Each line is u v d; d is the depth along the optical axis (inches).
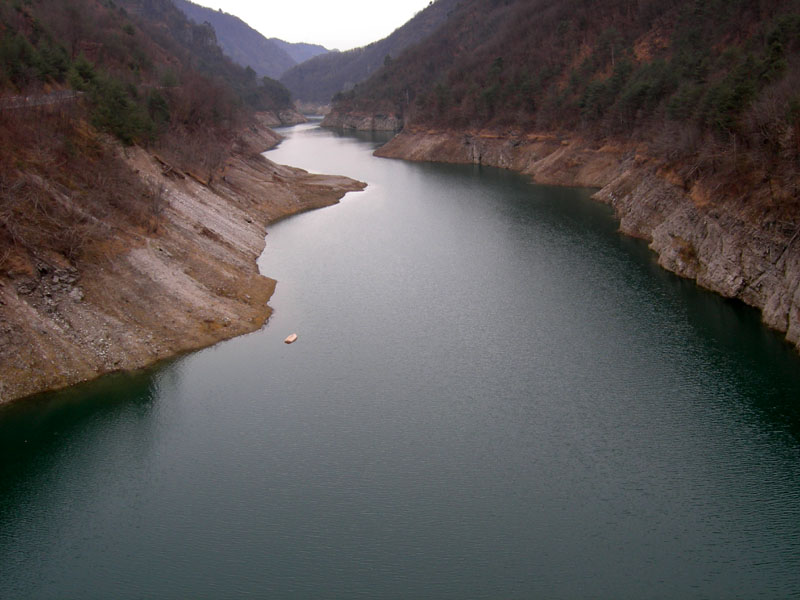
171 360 1855.3
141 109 3403.1
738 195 2279.8
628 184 3671.3
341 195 4347.9
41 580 1110.4
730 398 1589.6
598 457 1392.7
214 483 1350.9
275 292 2429.9
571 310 2174.0
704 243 2396.7
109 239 2105.1
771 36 3376.0
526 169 5187.0
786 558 1105.4
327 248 3021.7
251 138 6884.8
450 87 7003.0
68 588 1093.1
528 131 5536.4
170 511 1272.1
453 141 6190.9
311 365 1838.1
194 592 1079.6
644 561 1111.6
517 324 2080.5
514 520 1219.2
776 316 1937.7
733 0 4441.4
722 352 1818.4
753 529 1172.5
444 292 2394.2
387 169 5620.1
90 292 1908.2
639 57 5182.1
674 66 4252.0
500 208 3816.4
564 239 3048.7
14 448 1473.9
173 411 1610.5
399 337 2012.8
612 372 1745.8
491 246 2977.4
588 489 1295.5
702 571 1086.4
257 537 1197.1
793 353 1785.2
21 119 2346.2
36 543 1195.9
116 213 2301.9
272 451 1453.0
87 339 1795.0
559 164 4709.6
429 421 1551.4
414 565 1121.4
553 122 5300.2
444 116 6510.8
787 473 1315.2
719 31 4429.1
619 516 1219.9
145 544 1188.5
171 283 2123.5
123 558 1156.5
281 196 4023.1
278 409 1616.6
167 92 4323.3
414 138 6604.3
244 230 3129.9
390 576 1099.3
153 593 1077.8
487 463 1386.6
